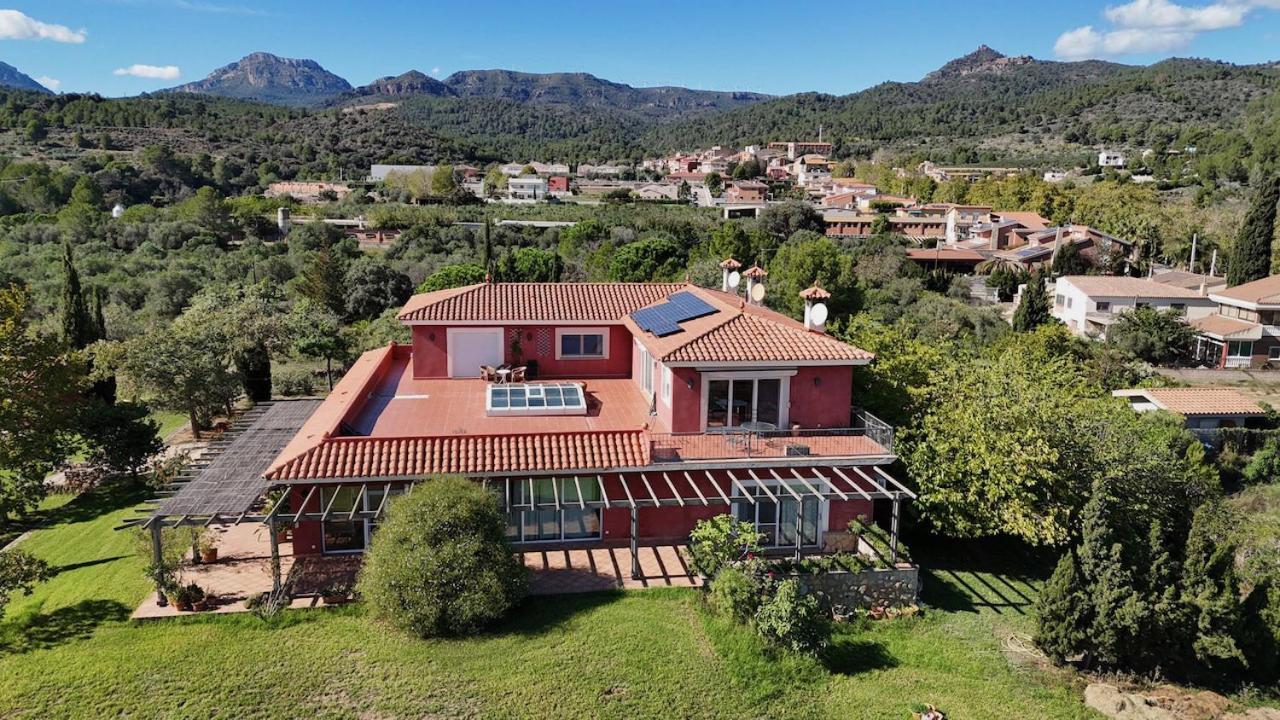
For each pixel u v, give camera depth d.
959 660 17.69
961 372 25.31
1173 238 94.88
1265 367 53.53
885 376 25.34
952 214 114.31
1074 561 18.64
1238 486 34.38
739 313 23.56
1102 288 63.28
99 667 14.98
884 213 126.94
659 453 20.00
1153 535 18.56
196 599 17.20
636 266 69.06
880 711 15.38
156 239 71.81
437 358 27.78
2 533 23.94
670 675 15.52
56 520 24.77
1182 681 18.20
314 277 58.41
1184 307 61.28
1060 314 66.94
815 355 21.34
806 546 22.28
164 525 16.78
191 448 31.20
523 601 18.03
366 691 14.52
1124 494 23.42
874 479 22.25
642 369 26.42
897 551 20.70
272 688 14.49
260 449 22.12
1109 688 16.81
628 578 19.33
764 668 16.03
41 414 24.48
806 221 103.62
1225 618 17.70
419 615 16.09
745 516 21.80
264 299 48.75
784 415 21.98
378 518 18.31
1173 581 18.41
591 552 20.81
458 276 55.59
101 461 27.88
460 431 21.52
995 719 15.55
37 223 71.94
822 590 19.31
